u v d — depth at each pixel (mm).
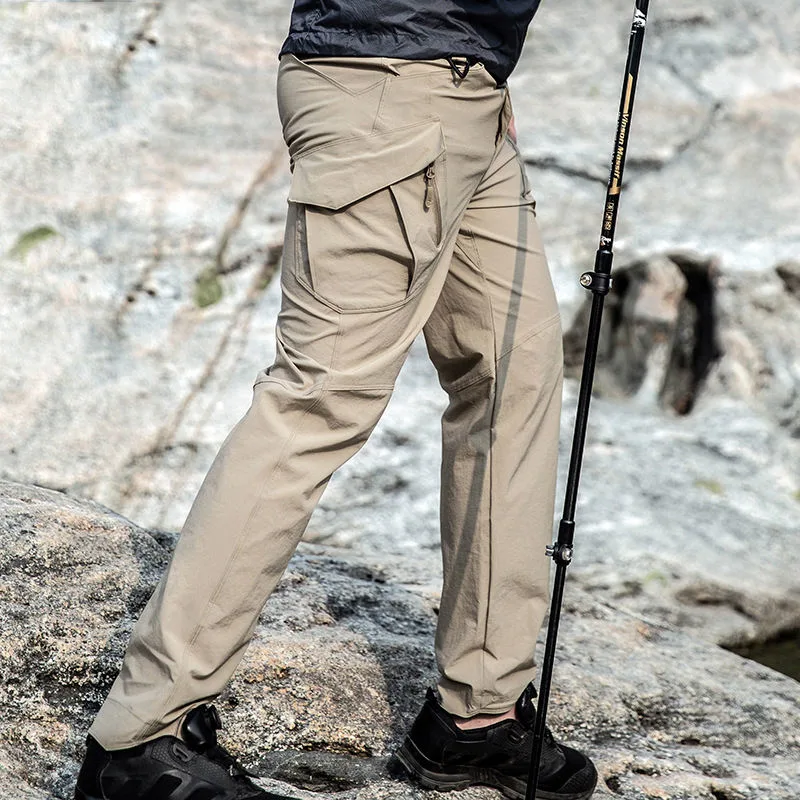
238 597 5688
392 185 5559
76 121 15906
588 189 16719
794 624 12148
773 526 13320
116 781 5770
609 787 7379
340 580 8992
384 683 7695
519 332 6340
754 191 17016
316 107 5652
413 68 5535
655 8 19125
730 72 18156
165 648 5637
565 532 5969
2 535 7734
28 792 6098
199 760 5801
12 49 16344
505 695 6641
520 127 17188
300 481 5711
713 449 14508
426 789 6828
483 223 6238
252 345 14391
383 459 13492
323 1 5668
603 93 17875
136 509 12711
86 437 13148
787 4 19312
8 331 13867
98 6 17047
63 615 7348
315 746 7191
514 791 6879
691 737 8328
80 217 15000
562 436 14320
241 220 15367
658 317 15727
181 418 13523
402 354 5836
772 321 15828
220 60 17047
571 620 9641
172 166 15711
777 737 8469
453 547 6613
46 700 6906
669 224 16469
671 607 11930
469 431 6508
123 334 14242
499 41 5746
